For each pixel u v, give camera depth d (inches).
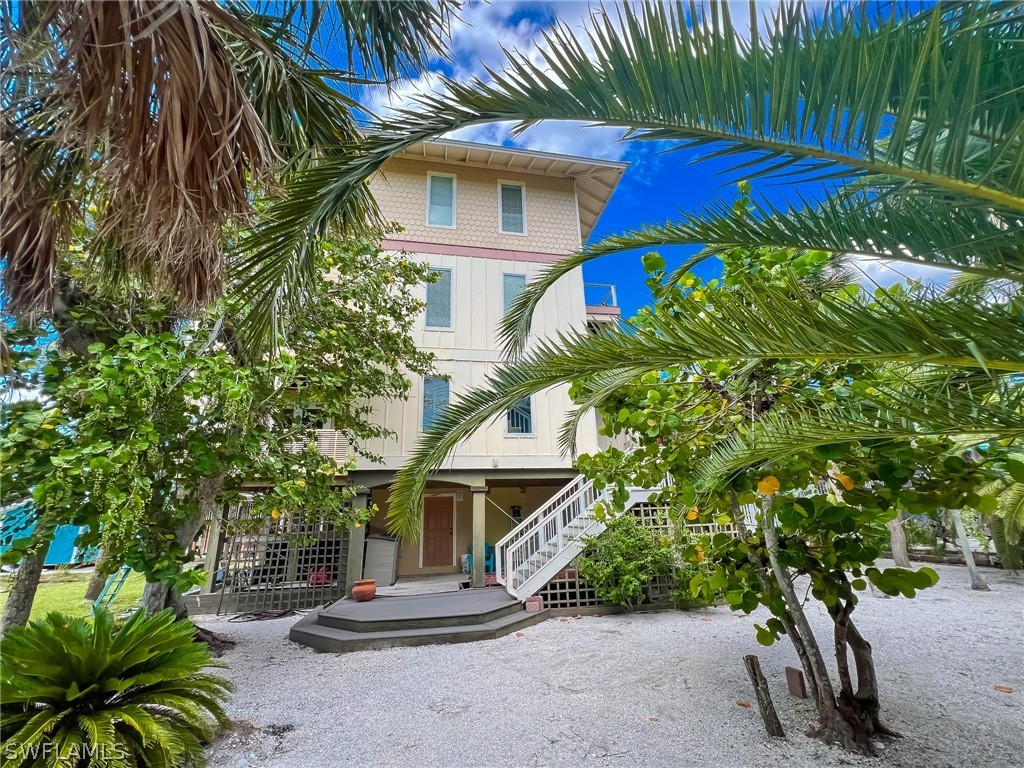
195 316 106.4
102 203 76.7
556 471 393.1
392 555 382.6
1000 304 59.8
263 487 318.3
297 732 139.1
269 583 335.3
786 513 115.3
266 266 80.7
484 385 396.8
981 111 46.7
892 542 414.6
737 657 193.2
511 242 433.7
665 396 135.8
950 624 247.4
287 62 79.3
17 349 130.8
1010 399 65.9
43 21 51.3
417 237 414.3
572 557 296.4
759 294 68.2
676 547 255.3
